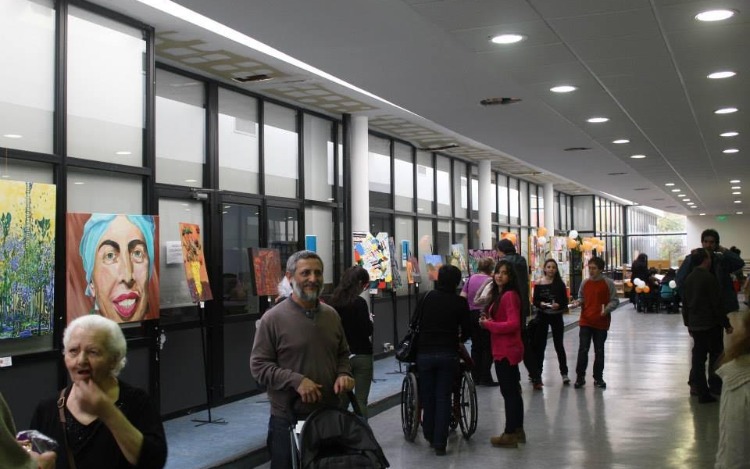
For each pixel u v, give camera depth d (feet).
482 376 34.47
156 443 8.81
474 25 19.35
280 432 13.80
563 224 96.48
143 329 24.43
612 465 20.59
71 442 8.50
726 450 14.11
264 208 33.55
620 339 53.31
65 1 21.75
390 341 45.34
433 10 18.17
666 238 137.49
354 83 27.02
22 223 19.27
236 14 19.06
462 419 26.14
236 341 31.01
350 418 12.99
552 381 35.19
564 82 25.88
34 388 20.02
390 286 42.37
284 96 34.40
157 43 26.00
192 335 28.37
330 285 39.45
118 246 22.40
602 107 30.35
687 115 31.94
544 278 34.42
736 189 70.08
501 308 23.29
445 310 22.63
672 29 19.71
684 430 24.57
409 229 50.47
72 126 22.25
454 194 58.29
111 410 8.40
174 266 28.14
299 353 13.96
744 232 124.67
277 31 20.53
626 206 124.47
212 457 21.04
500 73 24.54
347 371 14.49
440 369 22.57
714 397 29.96
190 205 29.32
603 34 20.17
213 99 30.66
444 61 23.80
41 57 21.07
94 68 23.03
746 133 36.68
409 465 21.25
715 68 23.90
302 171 36.83
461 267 53.42
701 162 48.67
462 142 49.90
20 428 19.60
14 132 20.18
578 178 59.88
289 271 14.39
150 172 24.88
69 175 22.07
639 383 34.14
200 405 28.43
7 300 18.84
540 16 18.60
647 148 42.24
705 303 28.91
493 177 67.67
